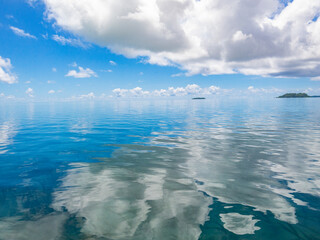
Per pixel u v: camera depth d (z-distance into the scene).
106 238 2.54
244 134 11.48
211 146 8.44
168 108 43.59
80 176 5.00
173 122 17.80
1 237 2.58
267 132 12.09
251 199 3.70
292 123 16.39
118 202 3.58
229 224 2.87
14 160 6.42
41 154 7.18
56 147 8.30
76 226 2.83
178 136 10.91
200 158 6.63
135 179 4.77
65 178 4.85
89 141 9.52
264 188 4.21
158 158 6.67
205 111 33.16
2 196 3.86
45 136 10.84
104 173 5.21
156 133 11.91
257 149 7.85
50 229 2.76
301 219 3.01
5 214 3.17
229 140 9.73
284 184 4.42
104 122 17.80
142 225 2.85
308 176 4.92
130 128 13.99
